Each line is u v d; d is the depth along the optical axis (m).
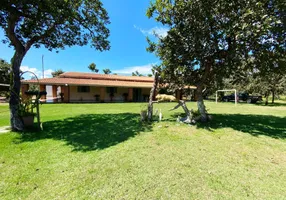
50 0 4.94
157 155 3.80
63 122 7.14
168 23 6.50
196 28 6.02
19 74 5.89
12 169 3.18
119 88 22.19
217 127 6.27
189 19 6.11
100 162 3.45
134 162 3.46
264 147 4.34
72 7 6.13
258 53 6.00
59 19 5.91
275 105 18.02
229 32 5.23
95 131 5.68
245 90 22.97
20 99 5.90
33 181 2.79
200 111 7.27
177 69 7.24
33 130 5.80
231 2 5.42
